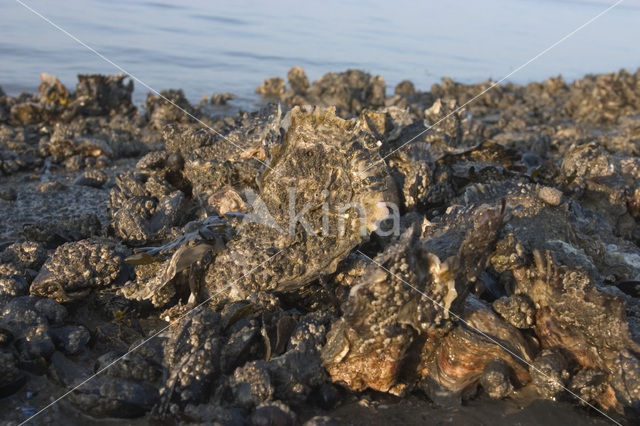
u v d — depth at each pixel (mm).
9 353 664
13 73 2309
